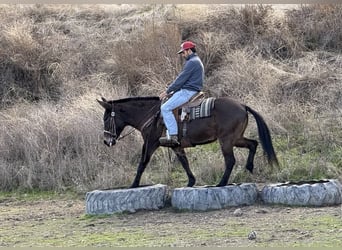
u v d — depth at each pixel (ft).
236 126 41.34
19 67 65.67
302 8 67.26
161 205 42.27
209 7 69.10
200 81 42.27
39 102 61.82
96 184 49.26
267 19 66.59
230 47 64.80
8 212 45.06
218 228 35.78
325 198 40.47
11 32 67.41
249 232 34.22
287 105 55.36
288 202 40.93
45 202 47.98
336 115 53.83
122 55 63.16
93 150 51.96
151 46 62.85
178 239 33.42
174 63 61.16
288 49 63.98
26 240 35.42
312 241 31.45
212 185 46.98
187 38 66.59
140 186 44.60
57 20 72.69
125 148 52.37
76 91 61.16
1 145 53.42
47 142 52.85
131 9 73.46
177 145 42.52
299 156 50.19
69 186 50.88
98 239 34.63
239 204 41.37
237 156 49.29
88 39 68.59
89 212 41.91
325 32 64.90
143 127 43.42
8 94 64.03
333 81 58.18
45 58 66.39
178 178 49.47
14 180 51.96
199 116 41.70
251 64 60.59
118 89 59.41
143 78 61.52
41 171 51.83
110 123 43.93
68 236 36.06
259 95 57.31
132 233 35.83
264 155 44.57
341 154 49.65
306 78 58.59
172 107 41.83
